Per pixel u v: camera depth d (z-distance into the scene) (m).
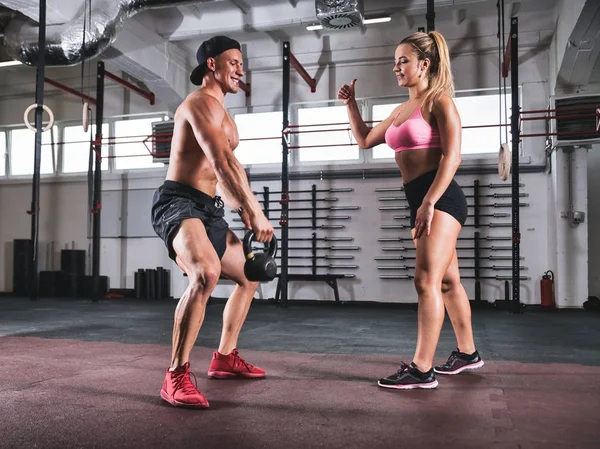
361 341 4.34
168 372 1.99
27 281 10.54
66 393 2.12
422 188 2.33
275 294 9.17
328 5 6.41
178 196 2.17
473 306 8.12
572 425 1.65
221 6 7.96
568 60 7.12
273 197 9.38
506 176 3.92
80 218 10.61
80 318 6.27
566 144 7.45
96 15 6.32
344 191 9.07
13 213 11.08
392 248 8.80
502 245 8.35
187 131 2.15
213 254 2.07
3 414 1.80
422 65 2.38
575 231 7.94
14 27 6.54
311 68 9.35
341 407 1.89
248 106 9.64
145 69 8.19
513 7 7.71
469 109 8.68
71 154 10.73
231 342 2.43
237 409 1.87
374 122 8.82
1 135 11.13
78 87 10.66
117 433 1.59
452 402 1.96
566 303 7.91
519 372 2.57
